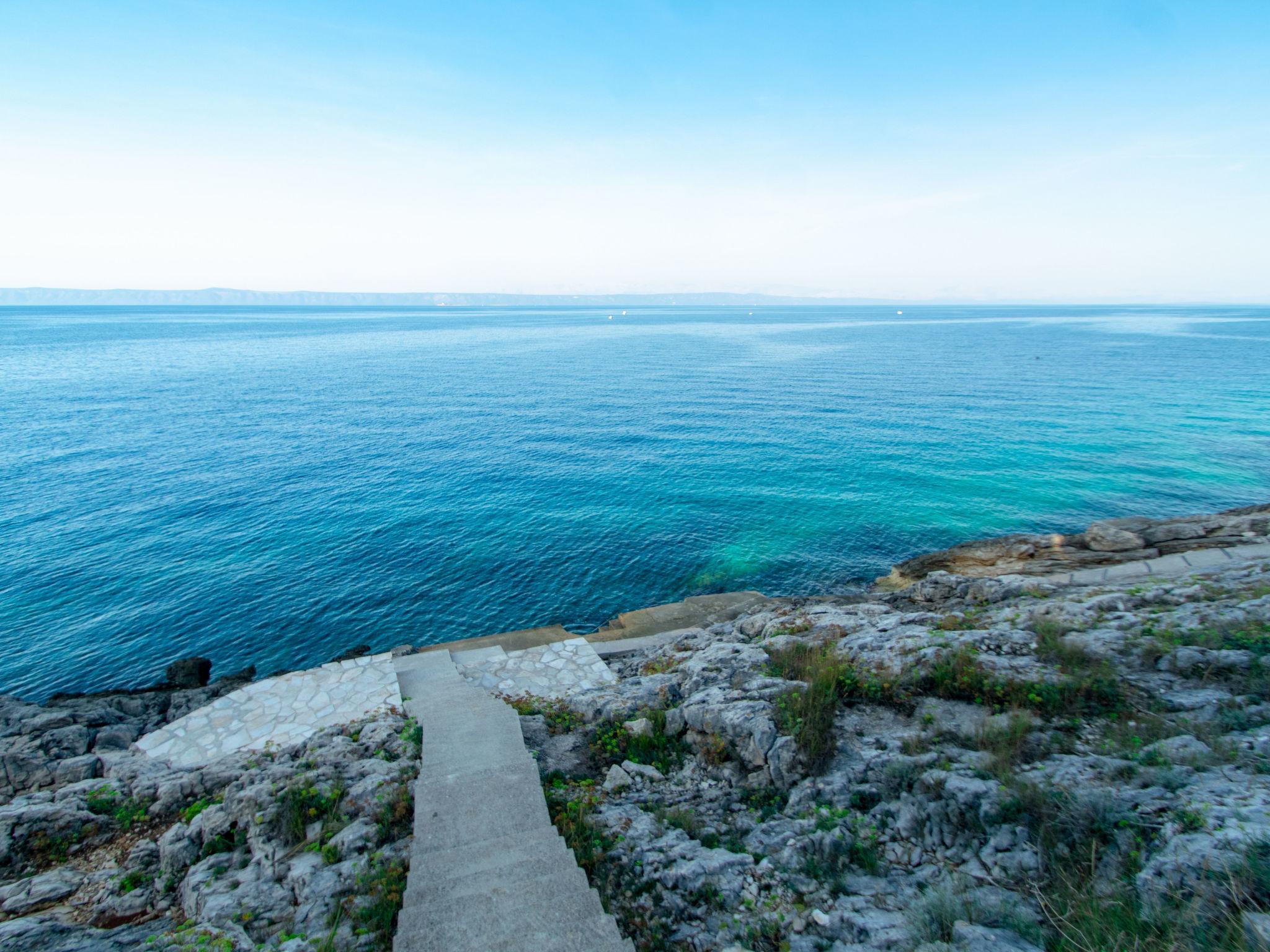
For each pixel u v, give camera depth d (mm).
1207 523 23250
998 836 7078
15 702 19062
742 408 58938
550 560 28703
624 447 45812
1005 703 9836
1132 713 9023
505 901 6730
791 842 7703
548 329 189000
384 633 23484
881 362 93000
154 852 9727
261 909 7680
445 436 49344
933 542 30156
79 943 7141
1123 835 6500
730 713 10188
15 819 10203
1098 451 43000
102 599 25484
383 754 11375
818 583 26703
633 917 6883
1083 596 15352
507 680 16281
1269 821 5914
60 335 144875
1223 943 4805
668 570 27844
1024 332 164250
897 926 6023
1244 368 80812
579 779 10328
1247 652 9914
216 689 19797
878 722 10078
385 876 7676
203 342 131375
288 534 31359
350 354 107938
